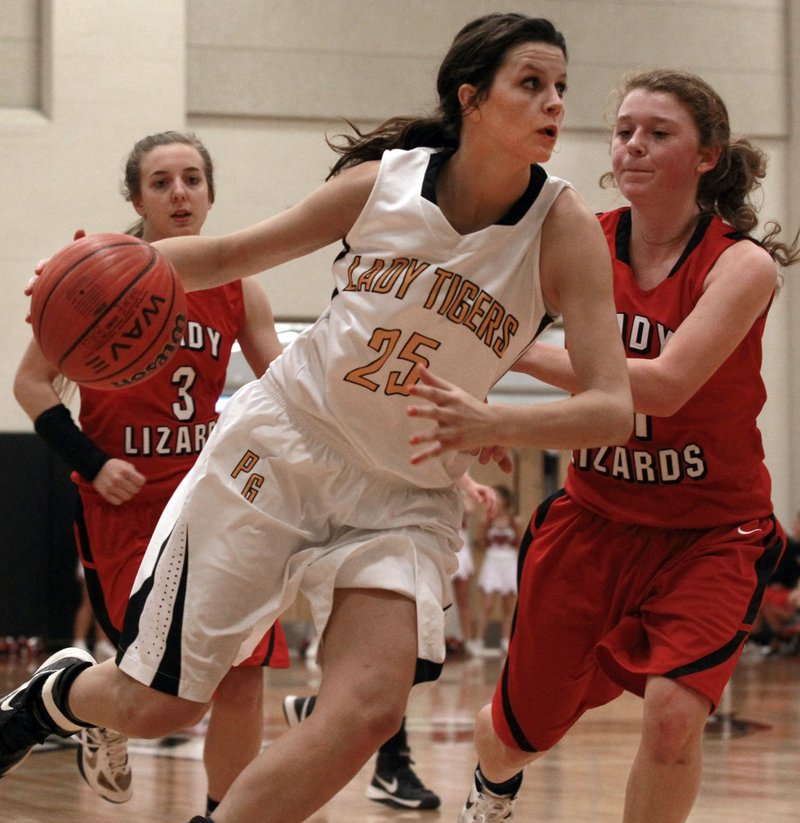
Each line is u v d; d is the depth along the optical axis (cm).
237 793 627
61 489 3028
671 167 793
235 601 674
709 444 790
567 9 3309
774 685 2406
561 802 1181
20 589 3005
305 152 3197
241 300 995
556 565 831
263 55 3173
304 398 678
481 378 656
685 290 788
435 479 679
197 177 990
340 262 677
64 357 655
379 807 1159
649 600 795
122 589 962
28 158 3019
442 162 656
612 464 810
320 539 682
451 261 637
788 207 3444
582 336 633
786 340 3475
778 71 3441
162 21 3086
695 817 1102
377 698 632
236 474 684
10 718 755
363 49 3225
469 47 631
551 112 616
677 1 3375
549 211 645
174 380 956
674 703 733
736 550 787
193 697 681
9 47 3045
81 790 1203
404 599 653
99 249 655
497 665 2867
